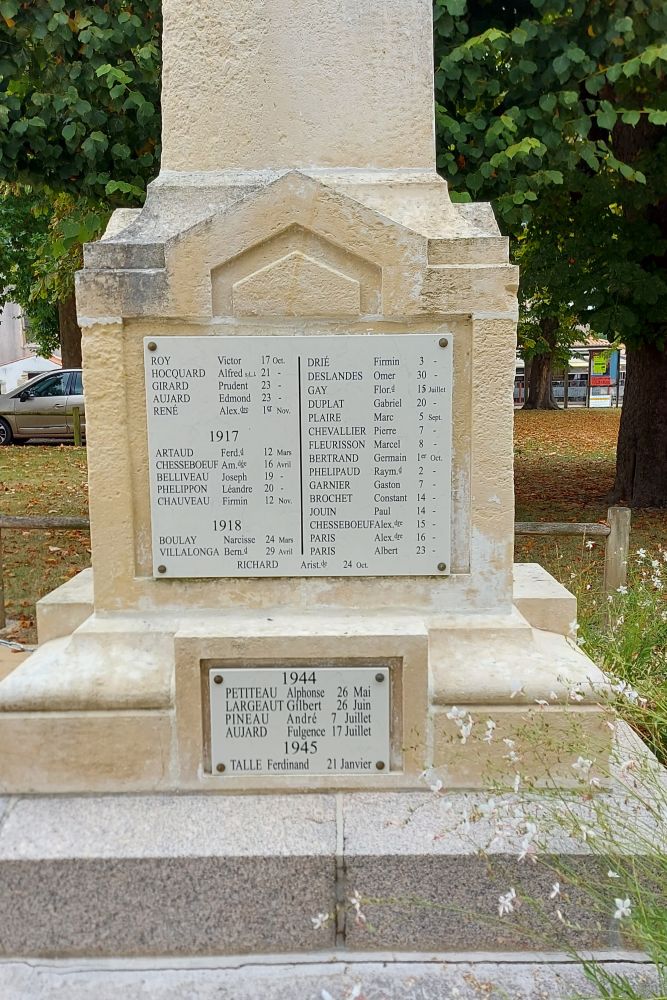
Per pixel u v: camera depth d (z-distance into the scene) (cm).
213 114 280
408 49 278
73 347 1638
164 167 285
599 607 436
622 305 711
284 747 254
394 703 254
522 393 4112
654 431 877
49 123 505
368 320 258
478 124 480
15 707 251
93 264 256
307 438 262
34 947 227
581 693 247
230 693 252
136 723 251
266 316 257
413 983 213
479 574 270
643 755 253
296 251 254
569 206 742
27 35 486
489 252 257
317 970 219
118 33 480
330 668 251
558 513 847
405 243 253
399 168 281
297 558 268
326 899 225
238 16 276
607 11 475
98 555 268
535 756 251
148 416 260
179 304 255
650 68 482
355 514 267
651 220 747
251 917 226
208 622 263
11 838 230
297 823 237
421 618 266
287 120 279
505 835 229
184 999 209
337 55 277
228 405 260
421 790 254
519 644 265
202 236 251
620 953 224
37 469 1170
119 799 250
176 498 264
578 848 224
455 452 267
